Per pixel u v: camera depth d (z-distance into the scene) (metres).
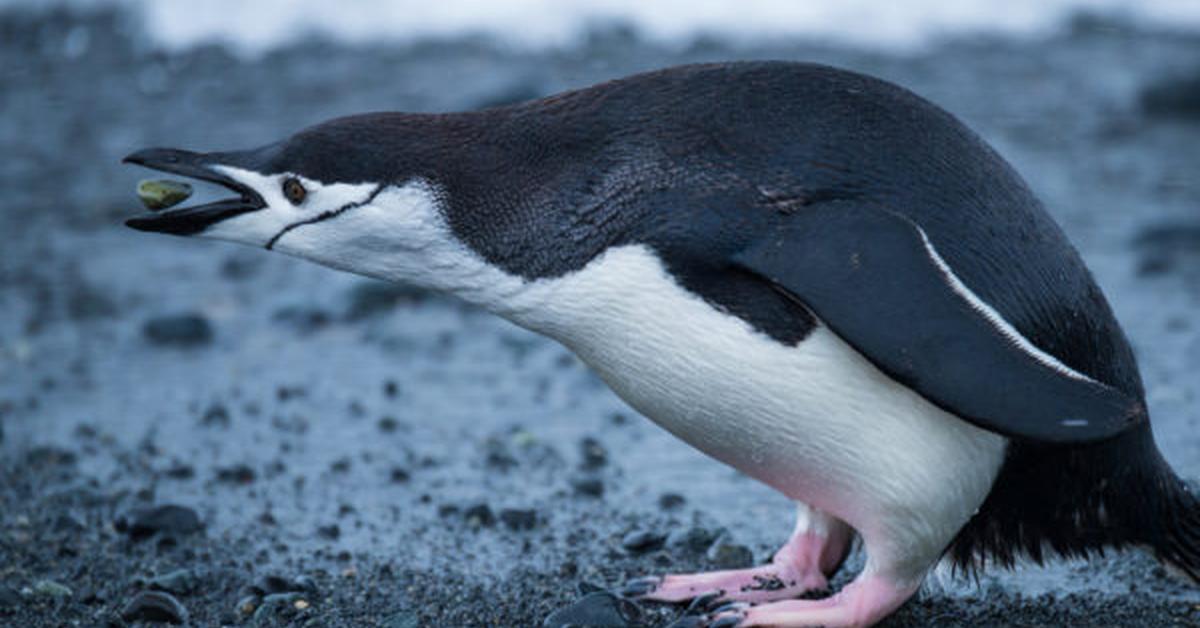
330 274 20.22
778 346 8.77
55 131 27.06
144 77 30.48
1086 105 26.61
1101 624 10.09
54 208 23.08
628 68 29.06
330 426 14.80
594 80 28.12
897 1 33.12
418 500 12.84
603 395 15.58
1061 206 21.23
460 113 9.65
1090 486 9.50
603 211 9.05
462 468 13.58
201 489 13.18
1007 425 8.25
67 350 17.41
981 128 25.33
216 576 11.14
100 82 30.19
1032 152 23.92
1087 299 9.35
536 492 12.95
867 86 9.35
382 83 28.84
